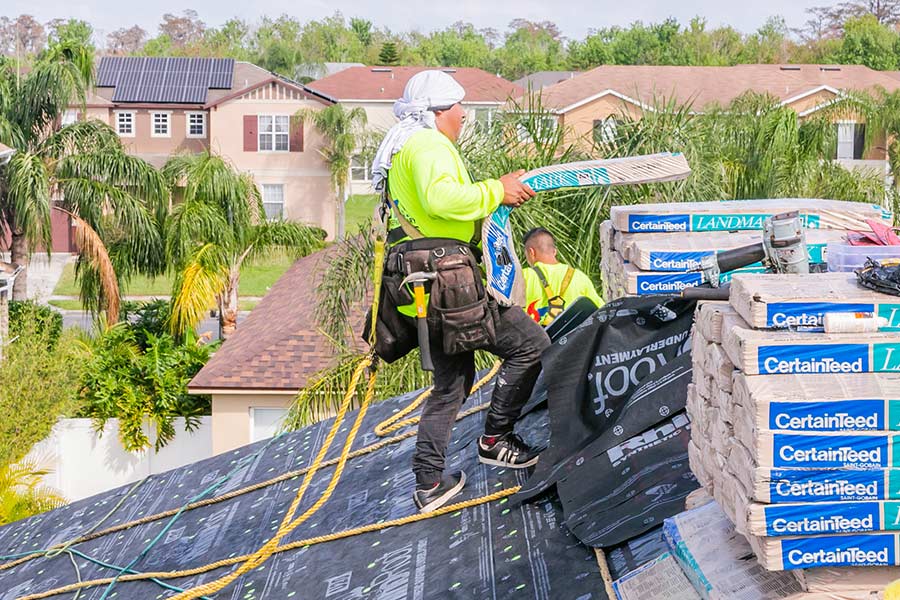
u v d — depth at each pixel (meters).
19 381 17.92
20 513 16.55
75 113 48.34
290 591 4.18
